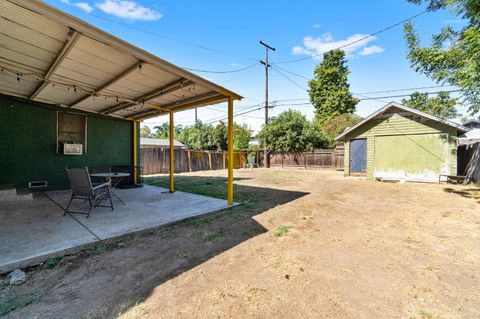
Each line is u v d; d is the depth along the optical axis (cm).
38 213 386
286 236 308
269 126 1712
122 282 194
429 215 418
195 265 226
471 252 258
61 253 239
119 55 314
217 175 1140
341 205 497
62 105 597
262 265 226
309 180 952
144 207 444
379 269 219
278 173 1266
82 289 183
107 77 396
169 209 429
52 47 298
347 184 837
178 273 210
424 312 157
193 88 433
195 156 1399
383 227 350
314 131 1670
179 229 334
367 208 472
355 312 157
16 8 215
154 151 1181
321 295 177
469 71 468
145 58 295
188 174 1191
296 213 428
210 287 187
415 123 906
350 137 1087
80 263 228
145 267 221
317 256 247
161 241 288
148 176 1072
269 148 1761
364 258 243
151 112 665
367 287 188
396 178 938
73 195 395
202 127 2234
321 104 2623
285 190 693
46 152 584
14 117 533
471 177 817
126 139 757
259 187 752
